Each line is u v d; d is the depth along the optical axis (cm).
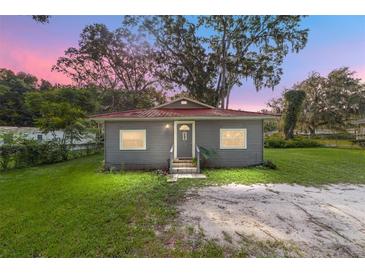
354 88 2686
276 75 1875
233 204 449
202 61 1955
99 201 465
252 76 1897
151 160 905
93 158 1305
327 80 2788
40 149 1062
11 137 1009
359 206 433
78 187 585
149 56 2166
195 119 891
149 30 1934
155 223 355
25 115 2914
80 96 2384
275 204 447
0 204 449
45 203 454
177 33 1875
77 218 373
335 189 568
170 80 2097
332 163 980
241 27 1758
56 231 325
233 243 292
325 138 2561
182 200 477
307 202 459
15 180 686
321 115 2825
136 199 479
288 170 823
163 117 865
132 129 904
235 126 913
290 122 2141
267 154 1355
